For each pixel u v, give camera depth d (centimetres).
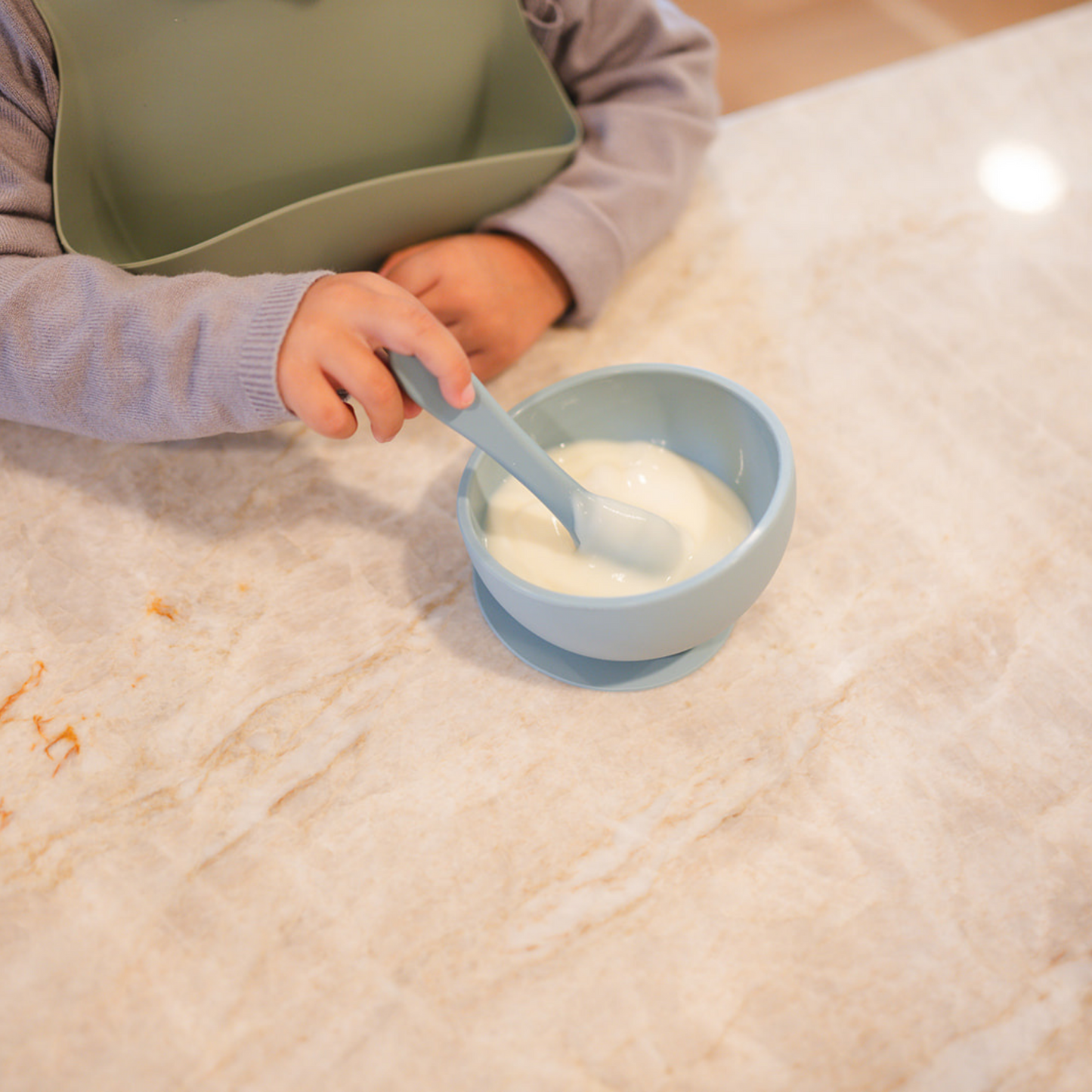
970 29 116
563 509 45
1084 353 60
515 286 60
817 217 70
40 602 51
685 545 45
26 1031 38
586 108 70
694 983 38
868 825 42
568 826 42
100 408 50
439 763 44
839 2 122
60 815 43
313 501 55
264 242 55
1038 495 53
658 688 46
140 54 54
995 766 43
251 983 38
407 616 50
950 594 49
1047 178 71
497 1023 37
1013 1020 36
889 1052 36
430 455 57
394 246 62
